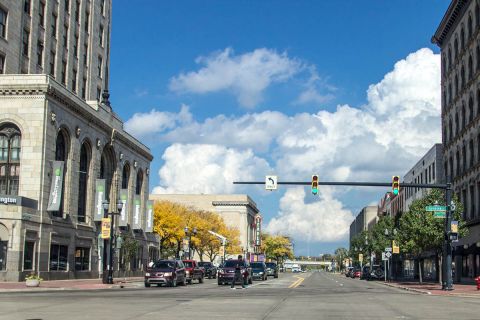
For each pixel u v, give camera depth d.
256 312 20.70
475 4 56.12
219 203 165.12
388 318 19.31
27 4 58.28
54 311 20.09
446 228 42.09
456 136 63.19
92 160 60.06
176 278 44.75
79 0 69.88
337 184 39.38
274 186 39.41
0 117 49.53
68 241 53.75
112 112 66.56
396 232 63.50
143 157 78.25
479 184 54.75
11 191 49.22
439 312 22.36
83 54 70.69
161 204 92.31
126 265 69.12
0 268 44.56
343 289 44.31
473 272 56.44
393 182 38.78
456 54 64.88
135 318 17.81
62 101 52.25
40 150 49.06
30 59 58.00
